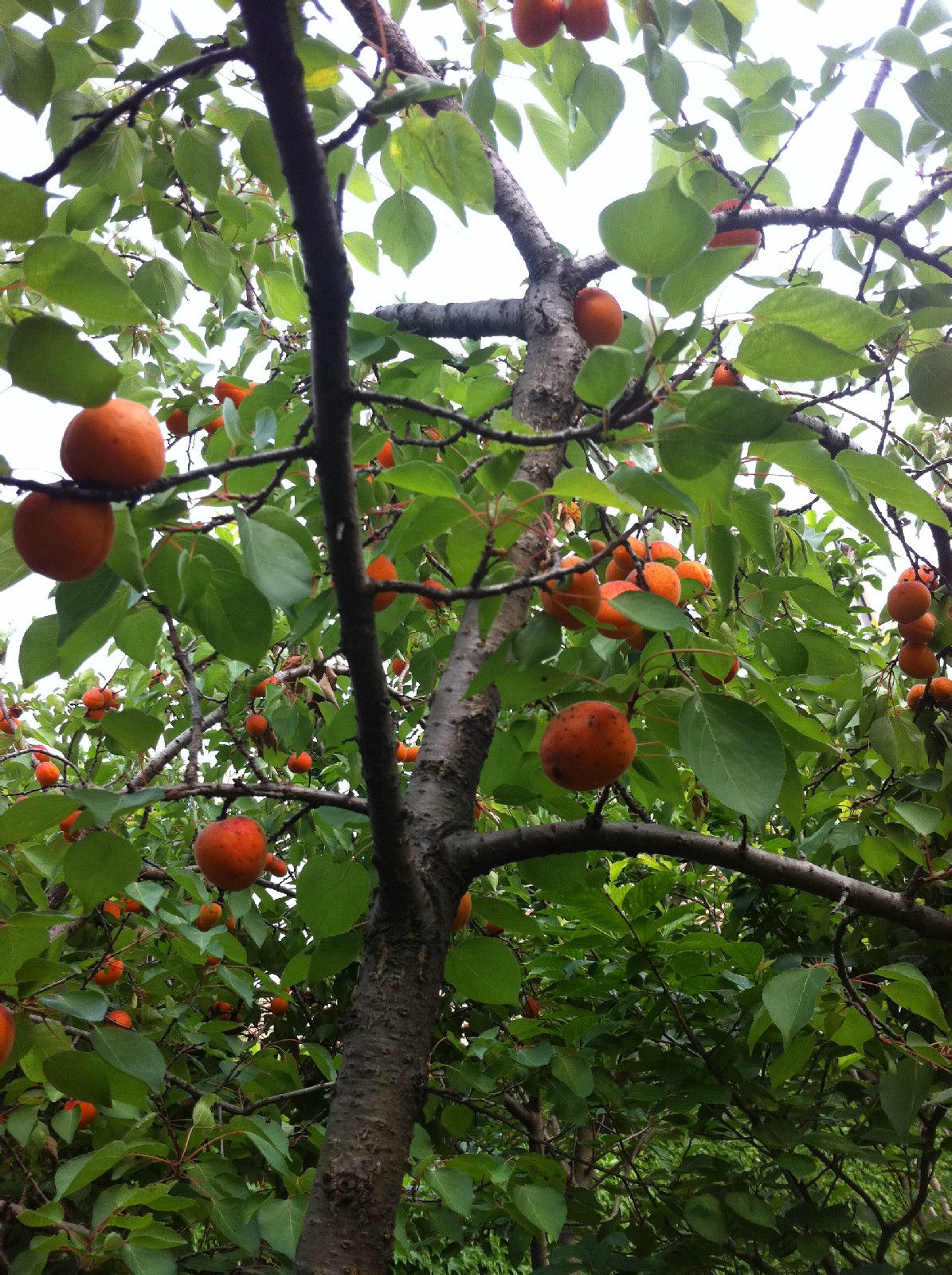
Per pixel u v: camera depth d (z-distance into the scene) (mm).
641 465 1638
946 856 2572
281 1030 4234
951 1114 3330
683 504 1371
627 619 1679
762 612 2355
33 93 2000
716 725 1564
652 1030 2990
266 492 1547
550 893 2691
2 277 1815
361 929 2422
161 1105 3055
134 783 2834
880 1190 4648
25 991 1782
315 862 2150
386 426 2457
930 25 2180
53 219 2547
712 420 1279
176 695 4371
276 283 3039
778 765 1524
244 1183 2488
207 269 2791
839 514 1771
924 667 2963
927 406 2412
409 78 1424
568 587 1583
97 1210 2199
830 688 2225
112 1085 1815
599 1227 2924
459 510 1511
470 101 2391
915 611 2875
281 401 2547
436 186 2420
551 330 2330
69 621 1482
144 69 2002
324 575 2307
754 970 2725
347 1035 1763
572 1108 2902
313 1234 1569
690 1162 2754
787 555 2953
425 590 1409
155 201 2557
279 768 3740
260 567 1514
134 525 1474
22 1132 2322
